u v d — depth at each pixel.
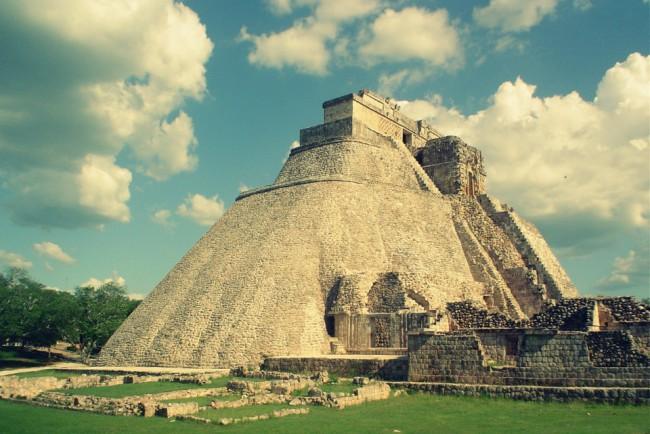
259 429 18.94
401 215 52.00
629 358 24.00
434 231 52.47
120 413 22.70
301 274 43.38
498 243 52.25
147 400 23.16
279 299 41.25
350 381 29.58
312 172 57.53
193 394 26.81
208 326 41.41
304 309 40.91
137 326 46.03
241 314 40.84
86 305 68.88
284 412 21.75
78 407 24.39
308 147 61.12
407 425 19.69
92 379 32.81
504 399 24.38
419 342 28.16
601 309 34.28
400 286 41.34
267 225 49.47
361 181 53.12
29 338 64.75
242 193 58.31
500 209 56.31
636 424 19.05
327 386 28.33
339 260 44.88
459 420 20.59
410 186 57.69
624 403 22.16
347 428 19.12
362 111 62.72
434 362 27.50
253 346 38.44
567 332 24.91
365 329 39.81
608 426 18.92
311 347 39.28
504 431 18.66
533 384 24.89
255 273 43.81
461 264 50.47
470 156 62.53
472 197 57.38
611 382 23.44
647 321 30.75
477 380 26.22
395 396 26.02
